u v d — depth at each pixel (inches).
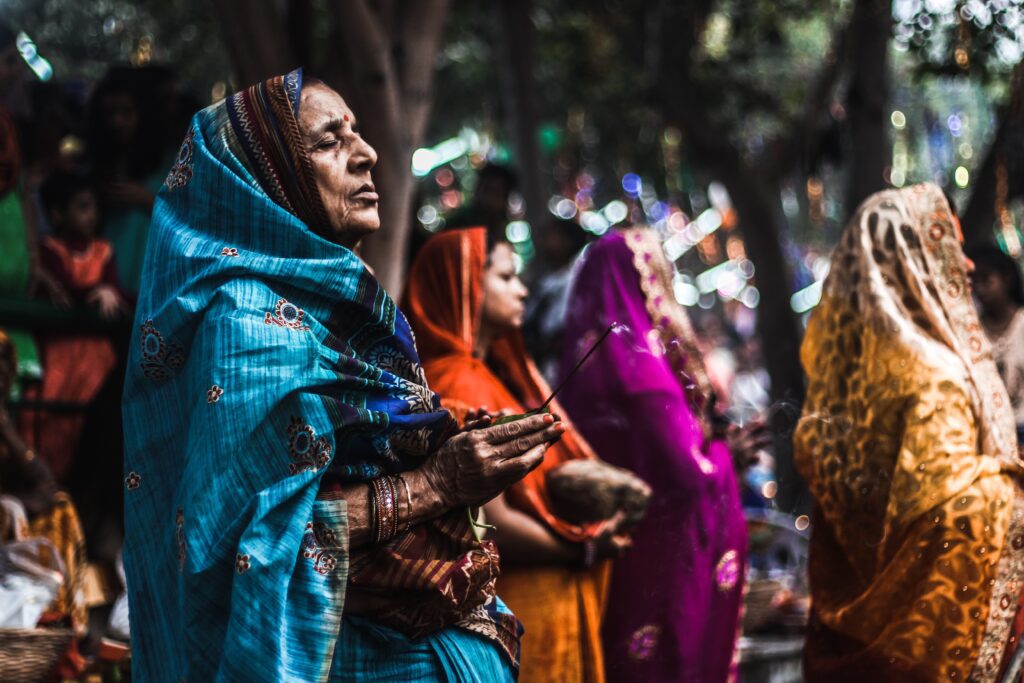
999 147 327.0
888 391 152.4
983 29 278.8
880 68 364.5
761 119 483.2
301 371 98.9
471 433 104.5
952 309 158.7
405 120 240.1
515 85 387.9
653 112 459.8
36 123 264.1
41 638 150.4
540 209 387.9
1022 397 237.0
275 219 103.3
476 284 171.3
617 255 193.6
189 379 101.0
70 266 225.1
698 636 178.9
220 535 95.7
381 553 102.3
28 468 183.5
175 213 107.5
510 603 160.9
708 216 645.9
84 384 221.8
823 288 163.0
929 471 146.6
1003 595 148.6
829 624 154.9
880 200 161.2
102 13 405.7
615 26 446.6
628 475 166.4
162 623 102.0
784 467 328.8
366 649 102.3
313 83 109.3
